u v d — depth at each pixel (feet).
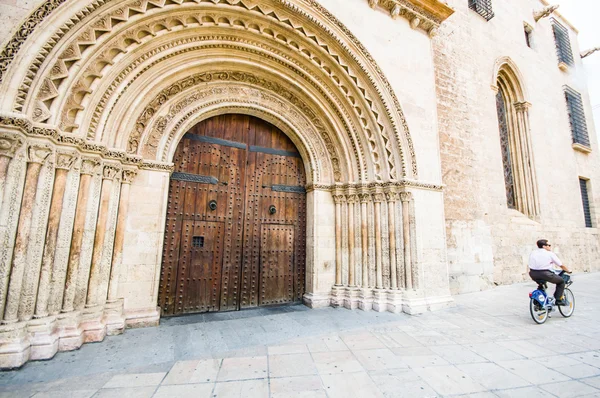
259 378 9.87
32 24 11.17
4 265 10.36
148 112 16.85
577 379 10.03
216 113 20.04
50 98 11.79
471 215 27.55
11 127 10.52
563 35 52.24
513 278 31.04
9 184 10.58
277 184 22.22
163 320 16.55
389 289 20.15
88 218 13.52
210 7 16.25
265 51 19.13
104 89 14.12
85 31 12.76
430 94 23.86
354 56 20.17
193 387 9.18
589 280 34.88
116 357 11.36
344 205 22.38
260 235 20.97
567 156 44.06
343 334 14.76
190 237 18.54
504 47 38.73
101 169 14.25
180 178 18.75
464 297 24.09
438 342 13.65
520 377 10.14
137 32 14.74
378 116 21.39
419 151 22.25
